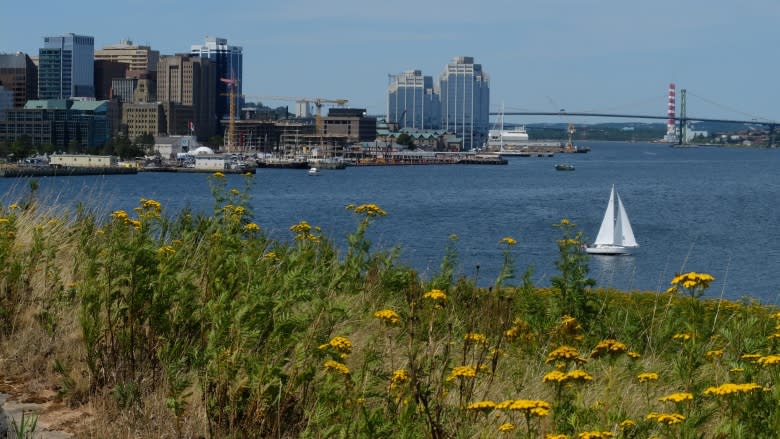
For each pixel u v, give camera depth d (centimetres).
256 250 1327
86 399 1031
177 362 1012
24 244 1416
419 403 905
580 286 1570
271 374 936
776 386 947
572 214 13288
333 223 10781
